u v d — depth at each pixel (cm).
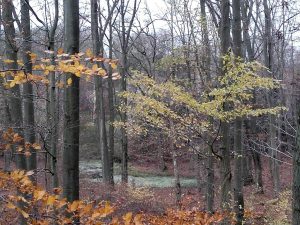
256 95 1148
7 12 586
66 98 411
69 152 409
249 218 738
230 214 600
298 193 340
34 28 805
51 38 611
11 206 240
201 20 880
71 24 405
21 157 657
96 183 1510
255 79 601
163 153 2416
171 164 2466
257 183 1498
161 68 1016
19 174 256
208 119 726
